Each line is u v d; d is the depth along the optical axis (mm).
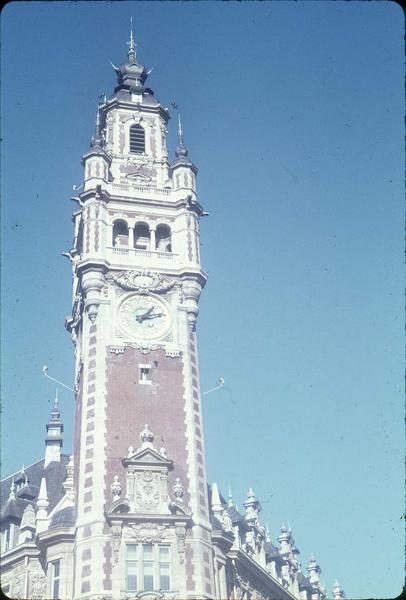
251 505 93188
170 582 62312
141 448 66688
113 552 62281
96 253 74562
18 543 71562
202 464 68500
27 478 81062
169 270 76000
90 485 64812
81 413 70000
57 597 63844
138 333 72438
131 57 93125
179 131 86438
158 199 80250
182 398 70438
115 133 85188
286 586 94375
